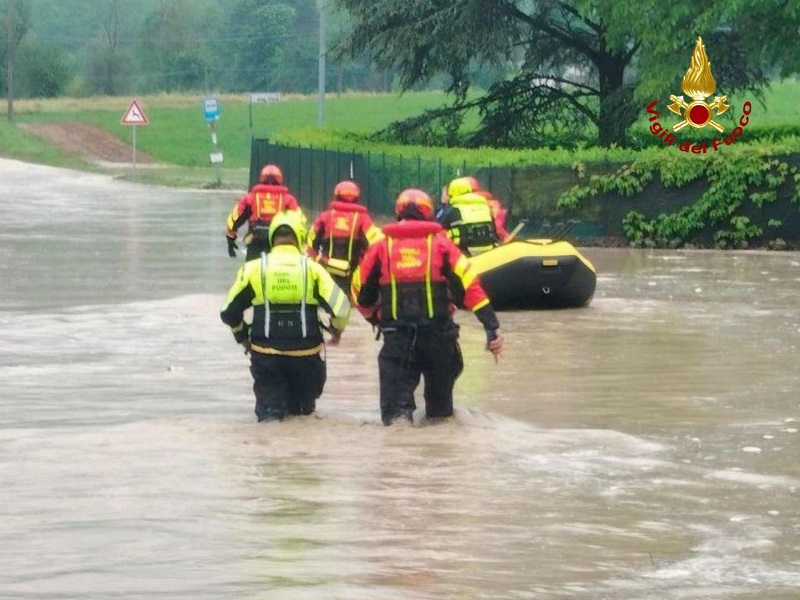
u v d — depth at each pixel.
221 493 10.08
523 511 9.61
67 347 19.23
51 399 14.98
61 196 59.16
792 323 21.73
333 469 10.90
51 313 23.00
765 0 41.00
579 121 56.09
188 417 13.55
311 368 13.16
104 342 19.72
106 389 15.70
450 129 55.97
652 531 9.13
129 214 48.72
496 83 55.34
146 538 8.85
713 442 12.36
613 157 37.31
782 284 27.84
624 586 7.95
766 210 36.56
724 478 10.76
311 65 170.25
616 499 10.01
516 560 8.44
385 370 12.92
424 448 11.73
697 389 15.64
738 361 17.81
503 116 55.41
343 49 54.72
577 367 17.36
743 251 36.16
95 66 168.62
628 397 15.09
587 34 54.03
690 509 9.73
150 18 182.75
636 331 20.89
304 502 9.81
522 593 7.79
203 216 47.88
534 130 55.62
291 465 11.05
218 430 12.54
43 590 7.75
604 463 11.27
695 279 28.91
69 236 39.41
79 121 114.88
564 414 13.96
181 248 35.72
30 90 156.75
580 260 23.55
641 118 51.09
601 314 23.06
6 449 11.67
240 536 8.91
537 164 37.56
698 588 7.93
